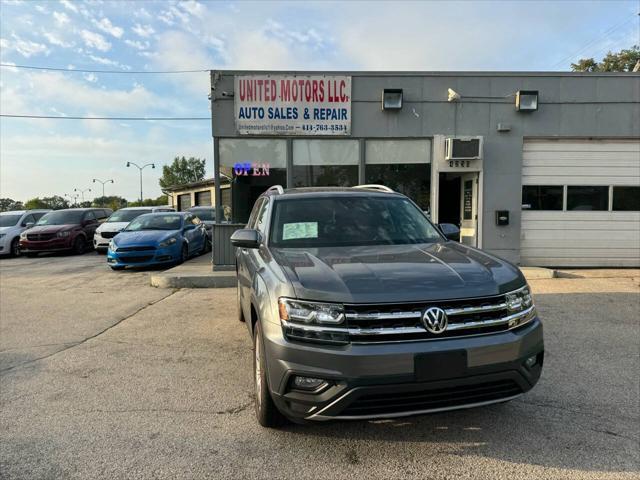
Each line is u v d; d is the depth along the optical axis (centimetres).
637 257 1090
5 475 276
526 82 1038
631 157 1075
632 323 604
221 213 1029
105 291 894
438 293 274
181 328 610
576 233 1080
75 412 361
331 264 318
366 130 1029
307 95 1015
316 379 269
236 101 1009
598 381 410
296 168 1035
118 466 285
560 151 1068
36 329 613
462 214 1125
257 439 317
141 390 404
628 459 287
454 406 273
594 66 2781
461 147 1012
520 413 350
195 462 289
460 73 1026
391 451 300
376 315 266
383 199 462
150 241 1160
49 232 1597
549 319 626
